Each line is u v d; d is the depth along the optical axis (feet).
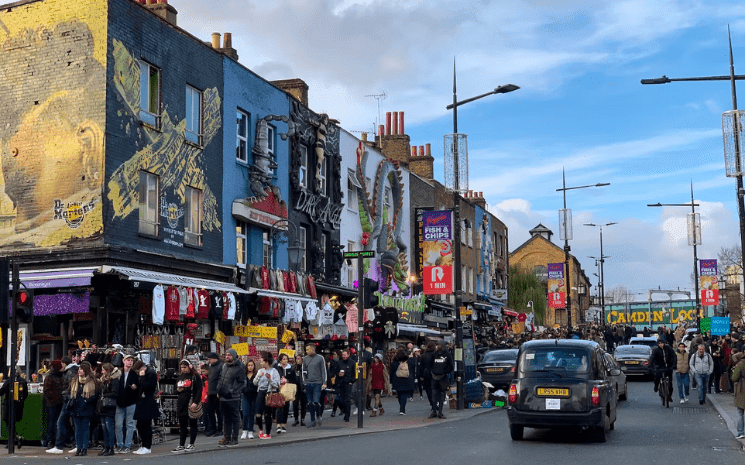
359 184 113.50
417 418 69.10
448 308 146.00
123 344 63.87
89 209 63.46
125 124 65.92
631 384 111.04
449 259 86.63
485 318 174.09
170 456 46.73
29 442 54.44
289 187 93.91
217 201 78.59
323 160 102.68
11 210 65.98
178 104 73.15
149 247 67.82
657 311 300.61
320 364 63.82
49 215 64.64
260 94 88.02
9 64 67.31
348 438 54.54
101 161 63.41
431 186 149.59
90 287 60.29
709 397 84.38
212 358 54.54
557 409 48.62
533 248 325.01
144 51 68.80
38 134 65.77
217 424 59.52
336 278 104.17
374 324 74.28
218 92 79.66
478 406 80.38
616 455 42.80
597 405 48.21
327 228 103.76
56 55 65.92
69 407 50.08
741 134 70.74
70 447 52.60
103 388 48.67
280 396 54.65
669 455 42.78
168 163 71.05
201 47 77.30
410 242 135.54
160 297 61.62
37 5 66.90
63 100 65.21
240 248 83.92
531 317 199.31
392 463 40.22
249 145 85.76
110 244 63.05
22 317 50.24
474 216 177.58
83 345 60.34
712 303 139.33
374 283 63.05
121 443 49.11
